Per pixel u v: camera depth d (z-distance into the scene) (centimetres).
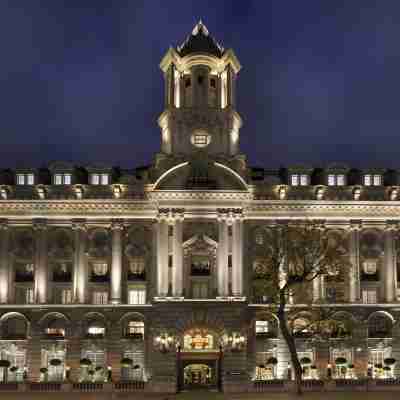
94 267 10588
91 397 8600
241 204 10269
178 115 10656
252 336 10219
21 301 10462
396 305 10406
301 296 10269
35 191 10500
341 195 10656
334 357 10300
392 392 9188
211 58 10831
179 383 9969
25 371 9988
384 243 10644
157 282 10175
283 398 8406
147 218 10512
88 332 10312
